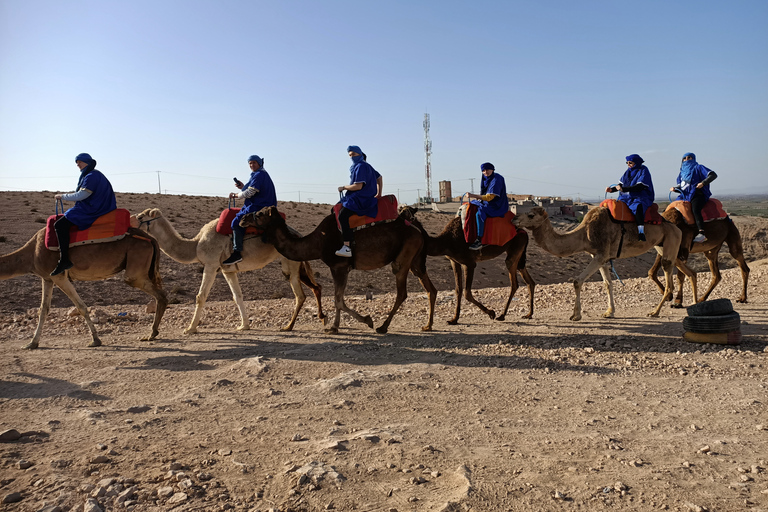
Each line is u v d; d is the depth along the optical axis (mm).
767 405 5613
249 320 12031
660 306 11305
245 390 6531
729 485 3896
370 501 3770
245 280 29656
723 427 5062
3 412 5852
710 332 8195
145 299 24016
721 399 5879
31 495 3863
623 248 10859
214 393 6434
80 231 9336
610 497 3756
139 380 7066
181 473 4125
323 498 3809
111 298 23375
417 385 6559
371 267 10062
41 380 7121
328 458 4430
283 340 9586
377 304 14078
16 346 9570
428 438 4902
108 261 9547
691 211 12273
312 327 11195
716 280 12898
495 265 42906
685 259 12312
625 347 8352
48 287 9484
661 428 5082
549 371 7184
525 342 8805
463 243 10633
